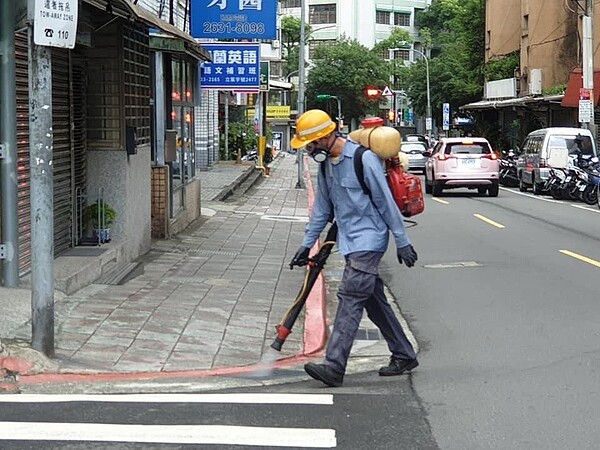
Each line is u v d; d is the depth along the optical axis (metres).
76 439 5.44
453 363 7.56
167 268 11.95
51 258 7.12
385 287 11.52
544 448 5.36
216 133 38.38
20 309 8.37
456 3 89.31
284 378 7.09
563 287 11.09
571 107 35.06
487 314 9.63
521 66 44.50
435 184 27.52
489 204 24.38
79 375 6.91
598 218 20.11
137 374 7.02
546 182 27.14
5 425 5.72
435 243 15.82
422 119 76.38
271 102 74.44
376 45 84.56
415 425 5.80
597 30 34.72
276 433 5.59
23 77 9.48
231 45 21.33
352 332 6.72
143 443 5.38
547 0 41.56
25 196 9.60
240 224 18.72
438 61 63.38
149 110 13.52
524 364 7.46
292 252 14.49
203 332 8.33
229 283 10.97
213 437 5.50
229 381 6.96
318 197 6.80
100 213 11.48
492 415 6.03
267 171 38.28
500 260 13.59
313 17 89.88
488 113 48.94
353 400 6.41
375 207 6.58
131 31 12.09
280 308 9.59
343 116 66.69
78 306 9.02
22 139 9.48
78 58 11.30
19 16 8.77
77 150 11.38
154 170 14.95
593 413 6.05
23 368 6.86
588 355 7.70
